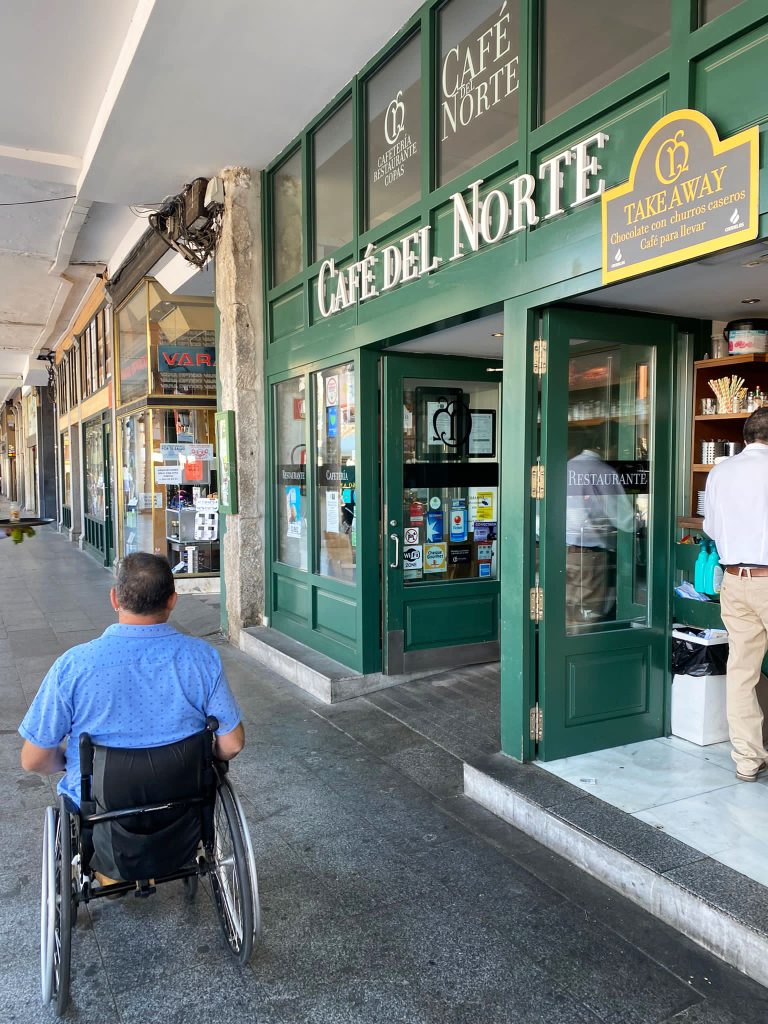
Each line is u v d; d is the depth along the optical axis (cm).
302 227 576
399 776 386
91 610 852
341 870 297
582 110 310
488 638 561
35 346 1792
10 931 261
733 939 235
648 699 381
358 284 497
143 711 220
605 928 257
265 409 660
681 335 393
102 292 1153
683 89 264
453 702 488
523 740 357
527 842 316
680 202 262
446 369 526
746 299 339
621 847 277
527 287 341
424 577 537
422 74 423
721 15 251
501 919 263
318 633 577
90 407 1354
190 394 930
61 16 468
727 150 244
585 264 307
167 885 291
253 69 480
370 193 493
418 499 530
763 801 314
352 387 518
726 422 399
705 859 268
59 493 1941
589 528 365
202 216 659
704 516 354
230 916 246
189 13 418
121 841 216
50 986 218
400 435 515
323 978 235
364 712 478
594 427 362
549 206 327
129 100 518
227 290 654
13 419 3391
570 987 229
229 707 232
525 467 349
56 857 234
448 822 336
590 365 357
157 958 246
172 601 233
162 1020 218
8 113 600
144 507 966
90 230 923
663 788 327
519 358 348
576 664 361
